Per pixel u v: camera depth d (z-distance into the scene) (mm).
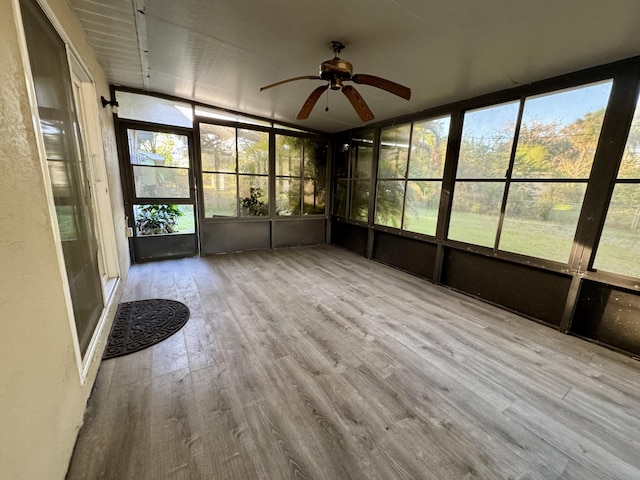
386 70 2609
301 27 2037
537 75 2473
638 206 2104
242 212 4816
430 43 2117
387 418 1521
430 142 3668
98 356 1821
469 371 1941
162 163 4102
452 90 2951
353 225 5203
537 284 2725
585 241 2354
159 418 1461
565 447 1391
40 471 972
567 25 1753
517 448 1375
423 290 3426
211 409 1532
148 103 3830
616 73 2123
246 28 2107
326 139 5465
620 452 1376
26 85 1099
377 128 4449
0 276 829
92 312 1906
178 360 1947
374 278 3805
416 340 2311
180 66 2875
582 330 2465
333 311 2773
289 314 2676
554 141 2520
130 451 1276
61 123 1621
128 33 2246
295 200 5336
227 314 2631
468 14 1742
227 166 4535
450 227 3479
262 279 3594
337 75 2121
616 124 2148
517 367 2006
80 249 1760
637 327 2168
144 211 4117
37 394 988
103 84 2994
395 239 4320
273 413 1524
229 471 1210
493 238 3035
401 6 1725
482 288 3207
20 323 915
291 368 1903
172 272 3736
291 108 4051
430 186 3693
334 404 1604
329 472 1223
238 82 3195
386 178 4375
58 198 1468
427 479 1206
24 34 1111
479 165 3135
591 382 1873
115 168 3328
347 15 1863
